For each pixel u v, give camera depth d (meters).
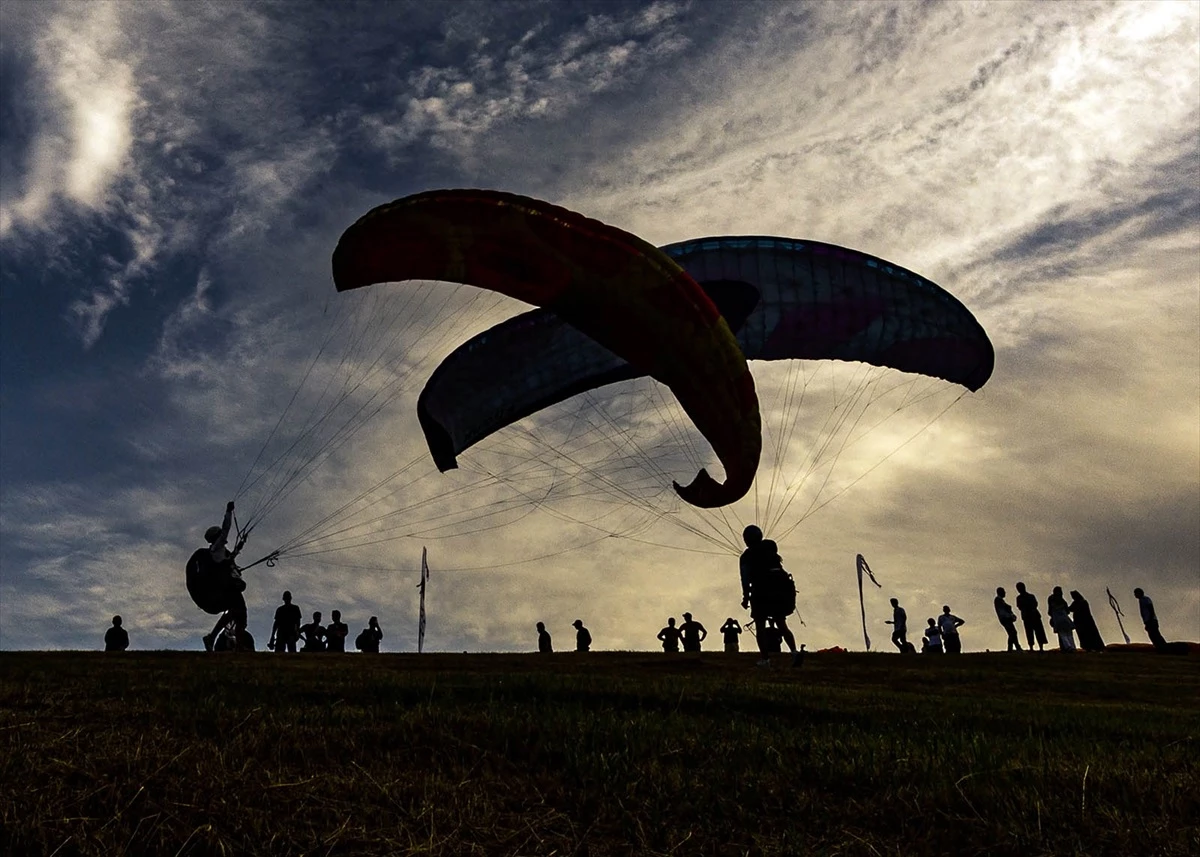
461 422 19.20
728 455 15.43
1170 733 9.34
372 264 14.93
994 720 9.78
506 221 13.79
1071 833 5.56
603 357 18.58
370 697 9.31
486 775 6.36
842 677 15.60
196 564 19.52
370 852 4.98
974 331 19.28
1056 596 24.27
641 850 5.25
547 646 25.67
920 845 5.43
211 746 6.67
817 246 18.44
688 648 24.59
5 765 5.89
